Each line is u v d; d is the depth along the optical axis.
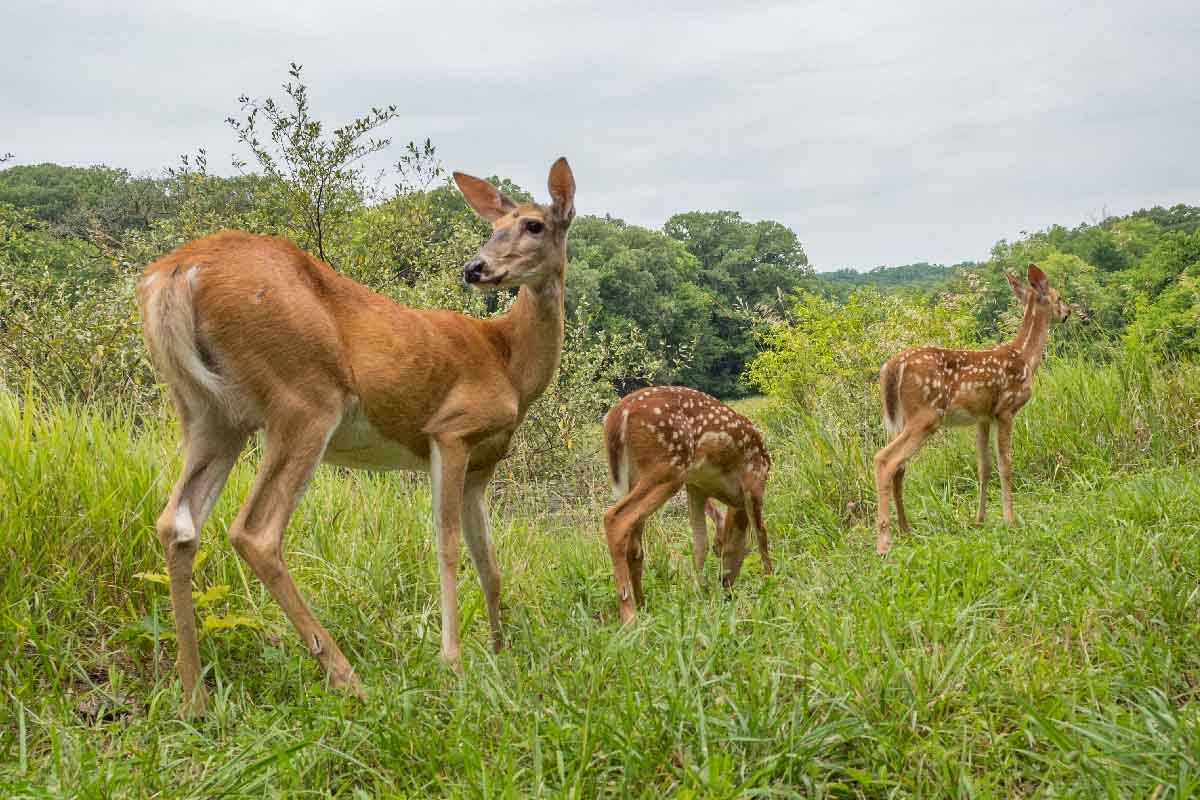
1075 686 3.19
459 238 10.34
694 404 5.63
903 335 11.68
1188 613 3.80
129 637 3.74
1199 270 27.70
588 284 37.22
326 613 4.28
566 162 4.65
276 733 3.05
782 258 63.78
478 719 3.07
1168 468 7.36
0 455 4.08
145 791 2.66
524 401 4.66
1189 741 2.69
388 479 6.55
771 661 3.31
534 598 5.23
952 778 2.70
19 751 2.96
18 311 7.09
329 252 9.27
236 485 4.86
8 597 3.71
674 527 8.25
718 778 2.53
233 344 3.56
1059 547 5.02
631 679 3.25
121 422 5.36
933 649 3.46
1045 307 7.85
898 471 7.11
